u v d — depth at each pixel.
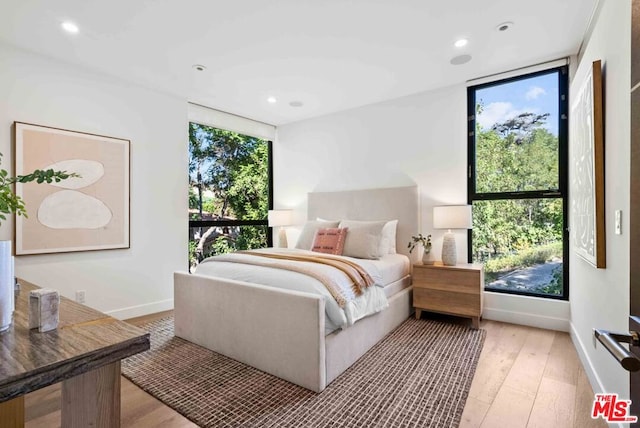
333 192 4.42
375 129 4.17
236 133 4.73
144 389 2.00
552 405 1.84
